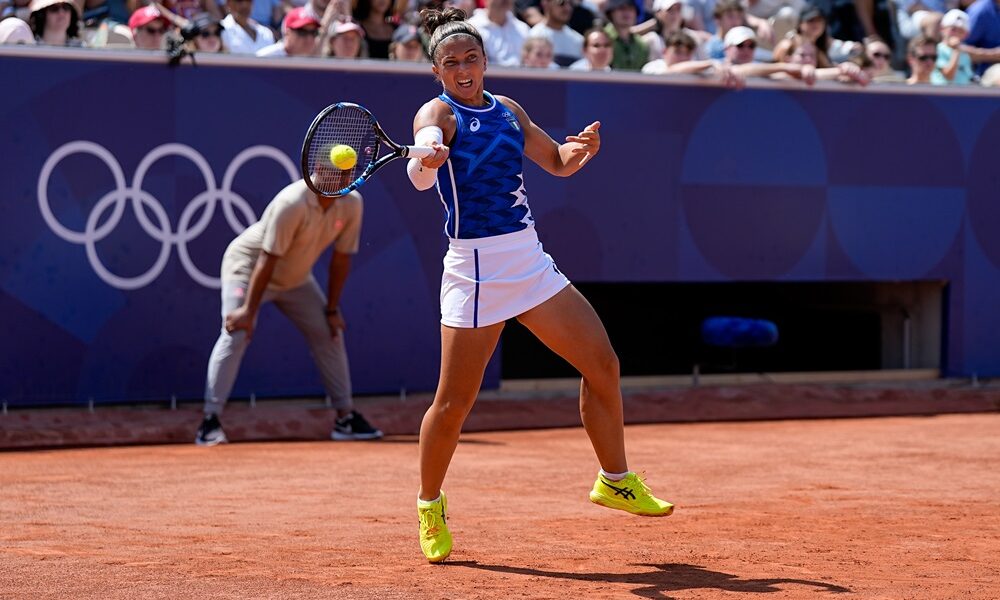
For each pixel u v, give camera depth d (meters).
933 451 23.62
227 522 16.58
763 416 28.70
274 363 28.45
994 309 33.09
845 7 39.53
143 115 27.19
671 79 30.45
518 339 35.25
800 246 31.64
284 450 24.17
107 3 33.06
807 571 13.47
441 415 13.74
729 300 37.72
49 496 18.86
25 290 26.64
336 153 13.54
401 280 29.22
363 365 29.00
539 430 27.17
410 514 17.23
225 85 27.67
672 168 30.66
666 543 15.07
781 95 31.31
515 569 13.54
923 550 14.65
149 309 27.48
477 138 13.43
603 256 30.31
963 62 37.69
